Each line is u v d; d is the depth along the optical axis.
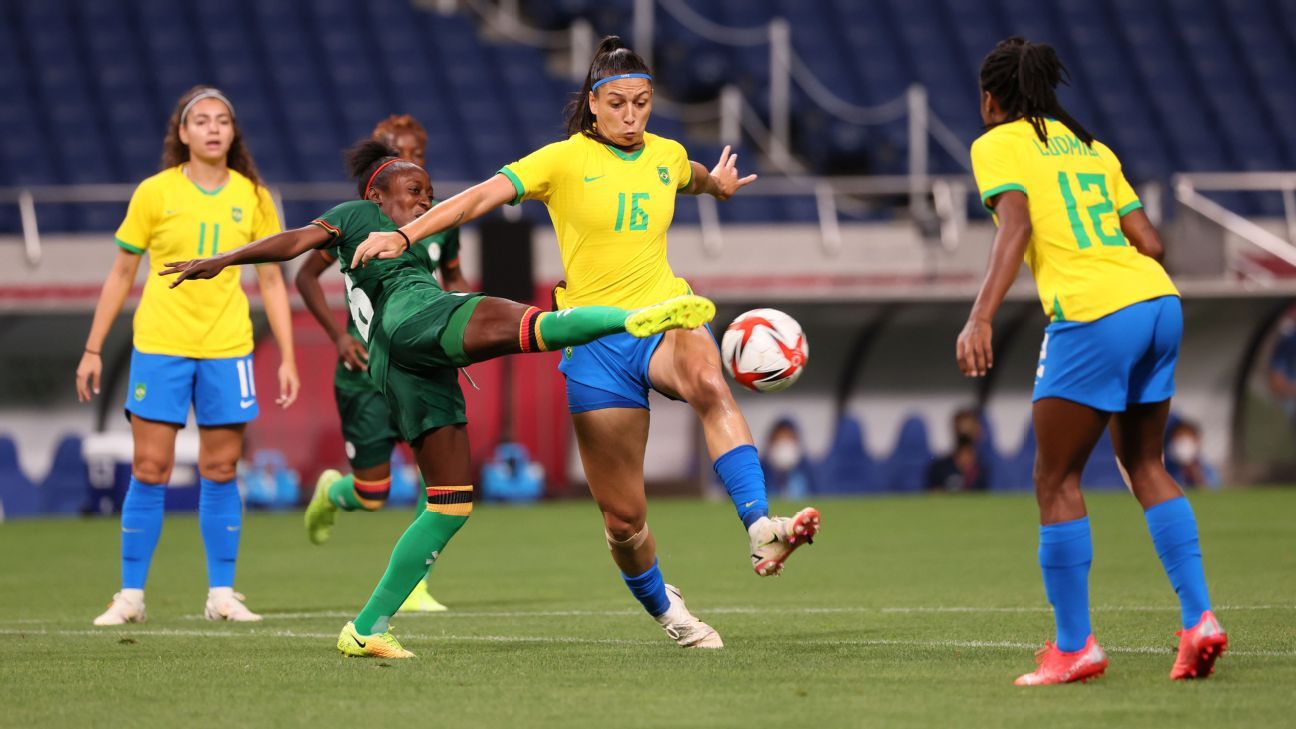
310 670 19.45
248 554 42.38
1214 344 65.56
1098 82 89.19
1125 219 18.27
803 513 18.05
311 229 20.80
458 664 19.94
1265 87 89.56
